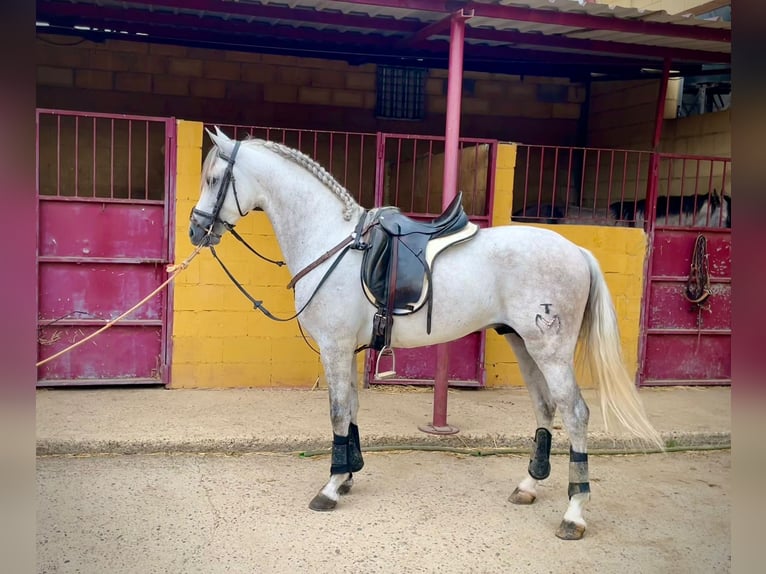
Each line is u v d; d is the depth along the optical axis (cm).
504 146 563
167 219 521
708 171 672
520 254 337
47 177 688
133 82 710
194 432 438
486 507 365
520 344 365
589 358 345
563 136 836
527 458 448
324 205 357
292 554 303
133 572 283
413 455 444
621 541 331
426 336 346
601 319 340
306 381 559
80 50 693
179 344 534
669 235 602
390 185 780
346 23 529
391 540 321
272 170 358
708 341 621
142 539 312
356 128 772
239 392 538
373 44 611
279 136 747
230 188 355
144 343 530
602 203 804
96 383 523
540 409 367
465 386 577
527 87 818
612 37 551
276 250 541
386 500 369
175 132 514
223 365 543
